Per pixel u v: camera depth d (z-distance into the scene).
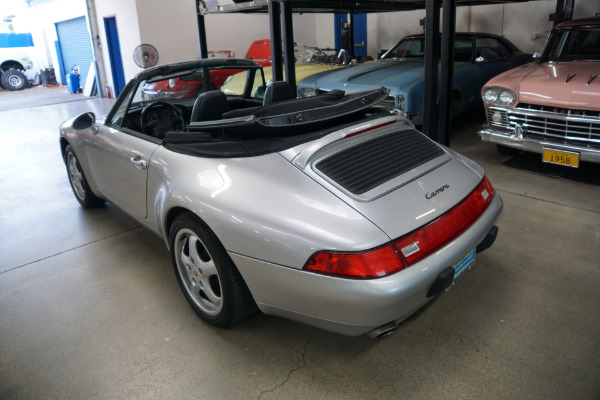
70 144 3.62
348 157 2.02
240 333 2.28
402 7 7.70
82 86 14.34
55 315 2.50
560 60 4.57
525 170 4.45
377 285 1.63
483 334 2.17
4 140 7.21
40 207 4.16
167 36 10.62
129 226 3.66
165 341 2.24
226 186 2.01
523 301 2.41
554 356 2.00
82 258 3.15
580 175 4.21
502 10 9.14
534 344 2.08
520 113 4.08
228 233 1.92
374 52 11.58
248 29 11.76
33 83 16.75
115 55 11.96
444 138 4.18
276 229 1.79
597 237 3.05
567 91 3.75
